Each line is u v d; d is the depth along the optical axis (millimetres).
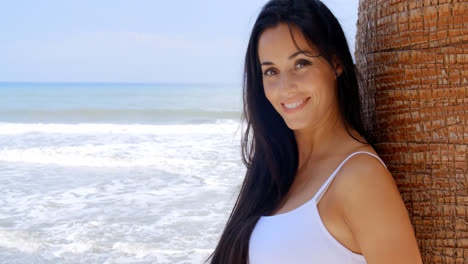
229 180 8914
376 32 1528
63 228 6219
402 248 1211
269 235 1492
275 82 1596
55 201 7613
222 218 6523
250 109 1902
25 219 6637
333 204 1370
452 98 1370
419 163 1433
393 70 1467
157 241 5664
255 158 1909
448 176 1389
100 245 5539
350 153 1462
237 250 1616
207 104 35188
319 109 1567
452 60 1360
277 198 1729
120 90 63750
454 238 1390
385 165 1373
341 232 1358
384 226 1240
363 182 1303
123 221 6484
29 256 5273
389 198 1257
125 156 11555
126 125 19344
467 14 1332
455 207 1385
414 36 1412
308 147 1728
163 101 39625
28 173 9883
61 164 10758
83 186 8664
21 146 13609
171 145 13812
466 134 1361
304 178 1670
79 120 24203
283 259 1427
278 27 1528
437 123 1395
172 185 8602
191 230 6035
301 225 1413
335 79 1594
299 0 1520
